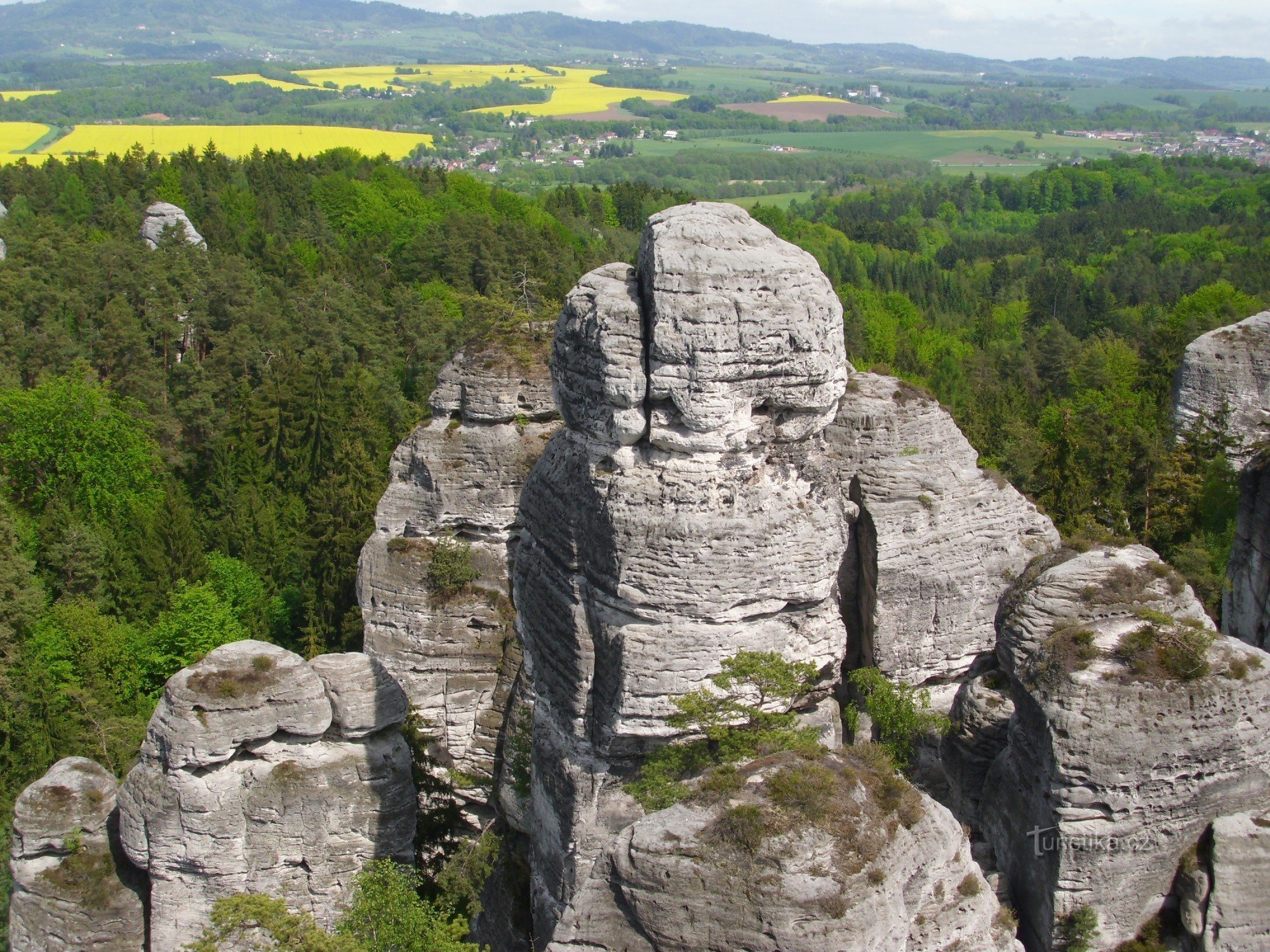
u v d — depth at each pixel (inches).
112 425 3016.7
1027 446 2527.1
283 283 4360.2
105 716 2009.1
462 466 1790.1
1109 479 2274.9
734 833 924.6
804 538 1127.0
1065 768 1068.5
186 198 5497.1
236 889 1305.4
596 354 1115.3
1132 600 1159.6
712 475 1111.6
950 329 5777.6
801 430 1141.7
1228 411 2411.4
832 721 1218.0
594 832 1182.9
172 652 2399.1
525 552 1288.1
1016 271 7091.5
